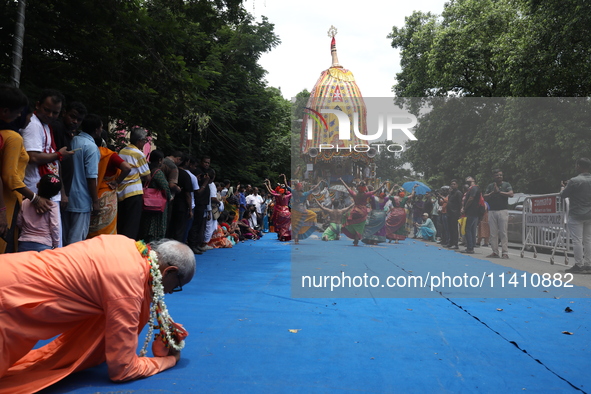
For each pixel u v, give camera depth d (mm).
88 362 2680
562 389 2510
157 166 7047
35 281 2416
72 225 4727
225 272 6812
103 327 2639
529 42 15758
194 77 9289
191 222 9258
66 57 8133
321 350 3145
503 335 3547
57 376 2428
